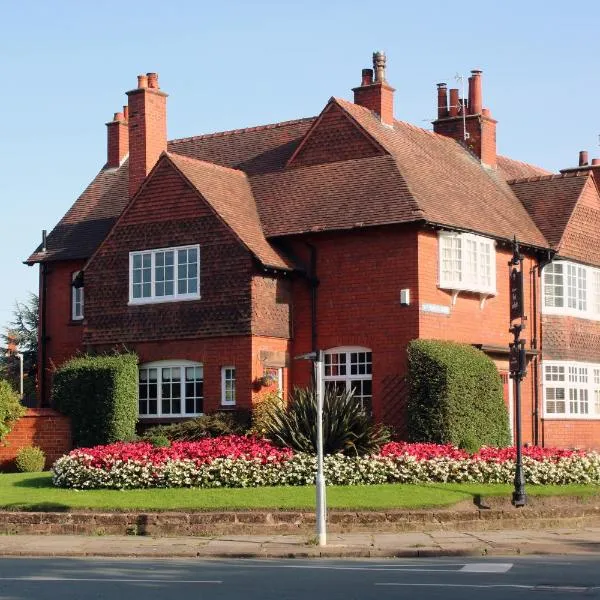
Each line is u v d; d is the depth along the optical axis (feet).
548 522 74.02
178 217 104.94
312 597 44.11
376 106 114.93
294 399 89.56
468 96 128.67
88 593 45.96
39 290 124.77
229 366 101.09
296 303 105.29
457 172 116.98
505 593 44.68
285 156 115.24
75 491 80.53
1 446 101.60
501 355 107.96
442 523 71.51
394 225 99.19
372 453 83.25
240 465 81.10
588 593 44.65
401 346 99.14
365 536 68.28
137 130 115.85
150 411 105.40
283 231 104.58
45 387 123.03
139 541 67.21
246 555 61.52
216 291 102.22
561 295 115.55
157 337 105.09
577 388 116.16
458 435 91.35
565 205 118.42
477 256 104.88
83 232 123.85
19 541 67.77
